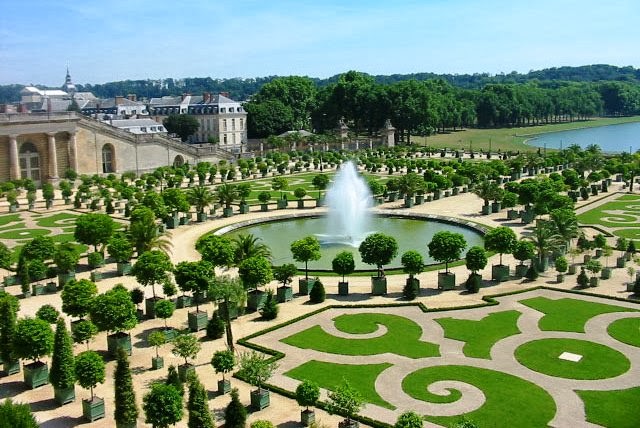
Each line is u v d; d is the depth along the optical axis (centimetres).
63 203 16712
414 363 6325
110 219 10581
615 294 8262
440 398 5569
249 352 6606
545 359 6347
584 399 5503
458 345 6756
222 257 8431
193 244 11538
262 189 18738
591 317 7481
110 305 6419
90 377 5322
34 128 19488
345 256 8562
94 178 18738
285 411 5409
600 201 15450
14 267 10206
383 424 5081
